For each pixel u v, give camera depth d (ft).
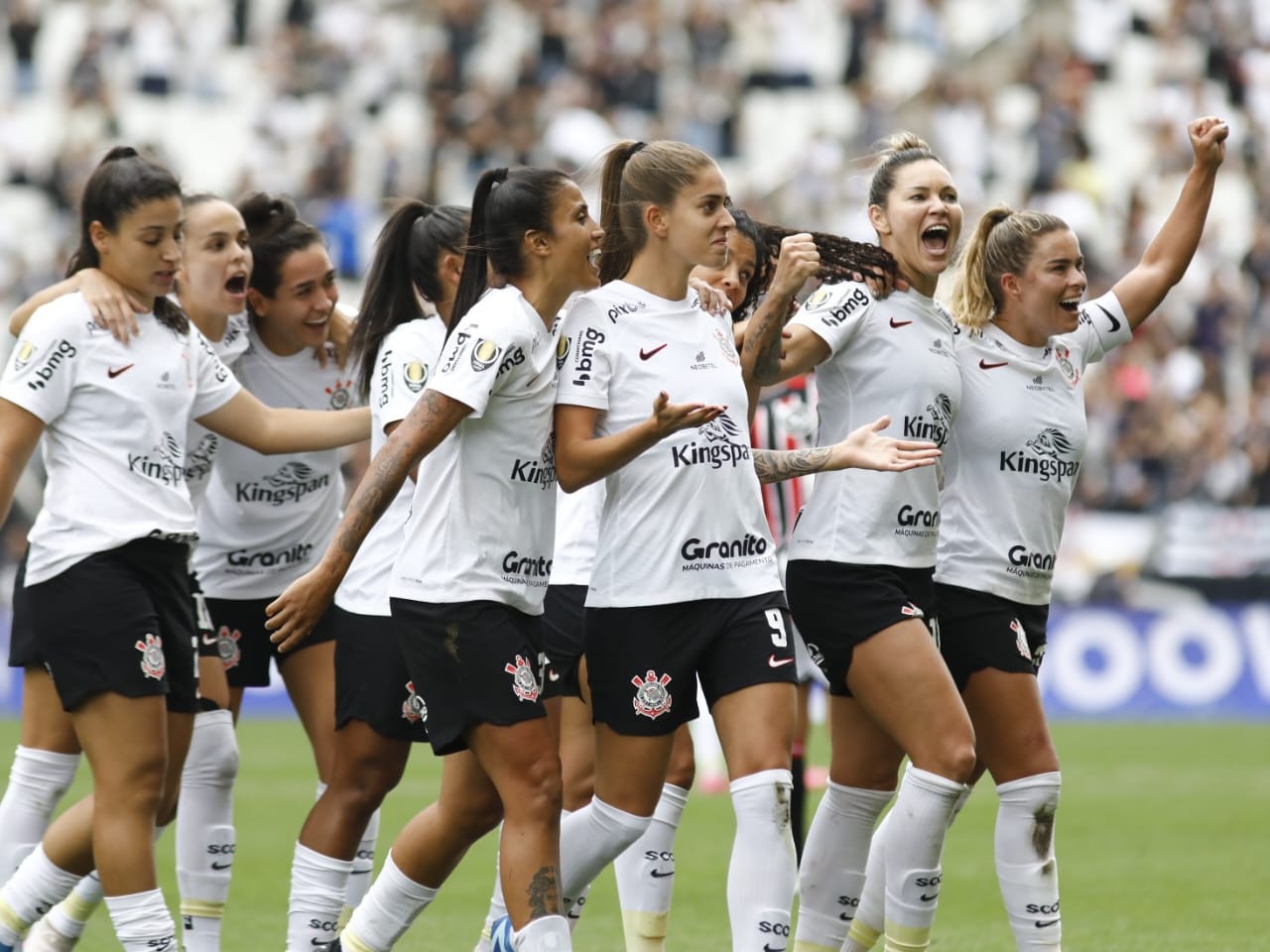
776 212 247.29
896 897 59.88
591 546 70.49
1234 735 167.02
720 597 56.65
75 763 61.21
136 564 57.47
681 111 265.13
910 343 61.46
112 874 56.18
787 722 55.98
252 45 285.23
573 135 247.09
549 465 56.59
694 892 89.20
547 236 54.90
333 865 62.69
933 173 61.62
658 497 56.80
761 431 84.58
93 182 58.29
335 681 63.98
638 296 57.72
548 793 54.24
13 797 60.70
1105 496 196.24
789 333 60.80
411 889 59.16
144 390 58.23
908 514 60.29
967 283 64.59
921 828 58.59
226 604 72.79
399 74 275.18
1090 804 122.11
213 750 67.10
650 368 56.90
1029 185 249.75
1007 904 61.52
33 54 276.21
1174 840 106.32
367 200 255.91
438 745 55.52
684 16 274.98
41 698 60.29
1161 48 268.82
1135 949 72.95
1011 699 61.57
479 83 261.85
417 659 55.57
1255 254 227.61
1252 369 215.31
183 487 59.67
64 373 57.16
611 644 57.47
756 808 55.21
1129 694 183.52
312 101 270.67
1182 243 68.13
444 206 64.54
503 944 55.36
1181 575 187.11
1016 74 273.54
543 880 53.36
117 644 56.34
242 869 95.35
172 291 68.54
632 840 58.44
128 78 275.59
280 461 71.72
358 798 63.10
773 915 55.01
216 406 62.54
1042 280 62.85
